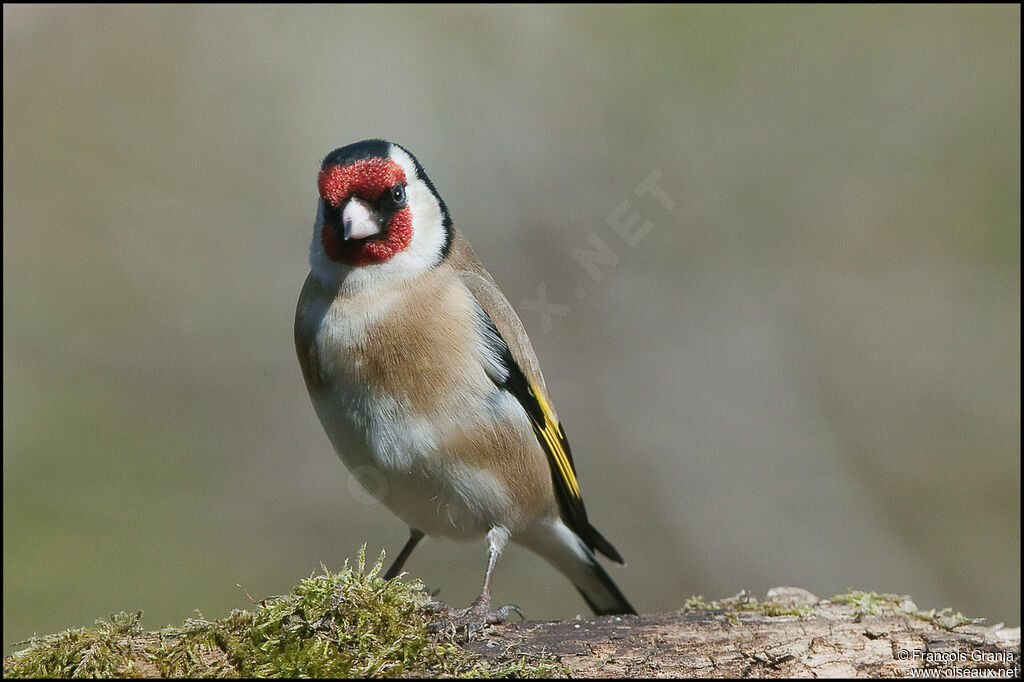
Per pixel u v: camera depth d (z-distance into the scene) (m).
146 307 14.06
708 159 14.59
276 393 13.64
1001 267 14.20
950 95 14.97
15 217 14.40
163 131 15.19
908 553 12.63
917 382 13.54
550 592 11.90
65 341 13.63
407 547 6.81
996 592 12.28
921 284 14.19
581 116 14.71
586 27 15.33
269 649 4.91
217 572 11.55
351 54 15.48
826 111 14.95
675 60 15.09
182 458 12.78
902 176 14.60
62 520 11.42
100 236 14.45
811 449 13.25
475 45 15.33
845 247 14.34
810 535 12.70
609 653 5.15
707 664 5.09
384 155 6.14
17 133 14.95
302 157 15.17
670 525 12.80
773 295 13.91
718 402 13.38
